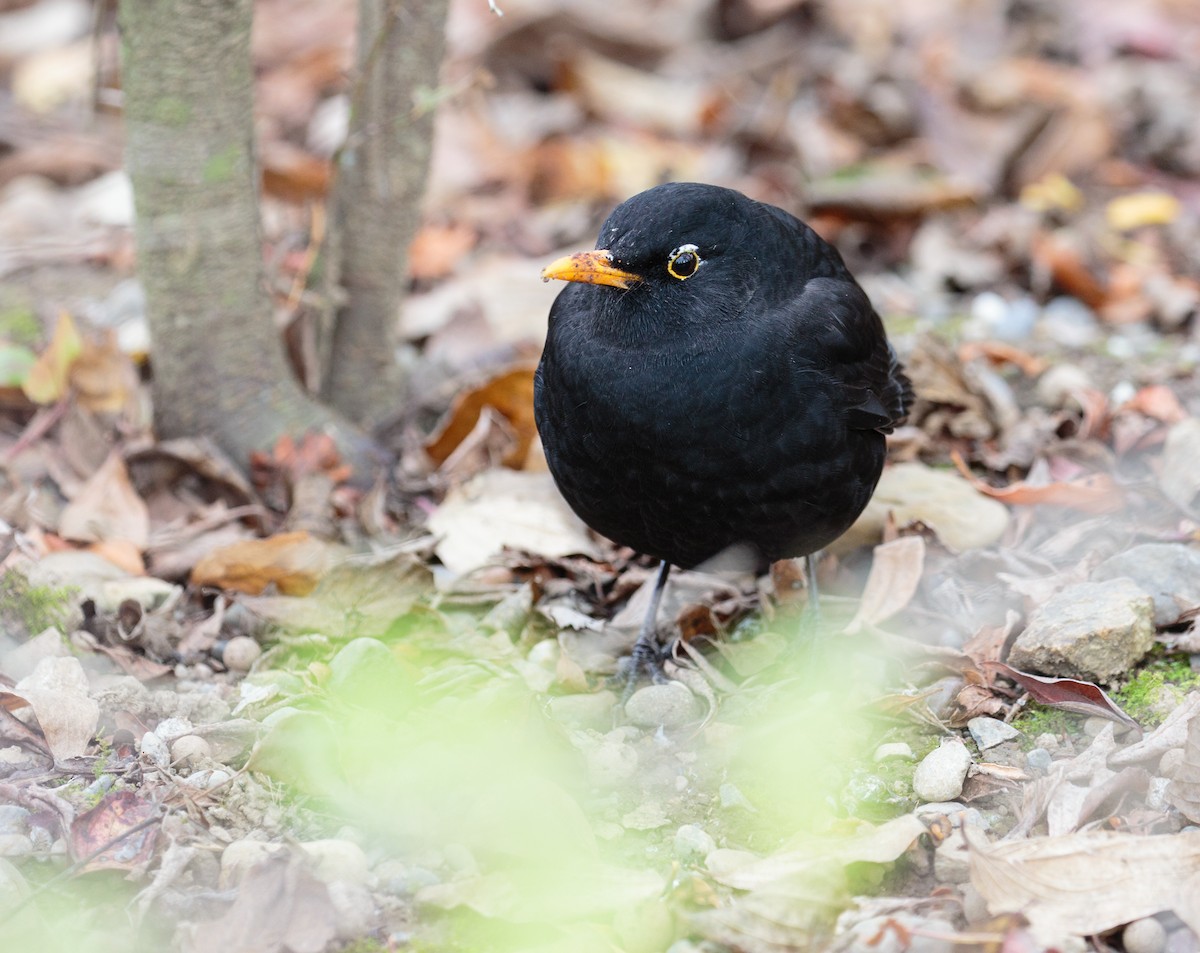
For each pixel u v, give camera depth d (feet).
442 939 21.93
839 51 57.82
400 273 37.86
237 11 32.37
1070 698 26.43
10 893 21.80
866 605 29.71
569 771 25.13
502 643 29.45
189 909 22.00
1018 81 54.54
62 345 36.24
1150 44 59.31
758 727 26.61
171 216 33.78
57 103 55.77
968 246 46.29
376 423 38.86
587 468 27.76
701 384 26.45
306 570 31.14
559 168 50.60
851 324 28.09
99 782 24.79
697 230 26.61
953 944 20.86
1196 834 22.08
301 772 24.81
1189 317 43.06
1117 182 51.47
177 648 29.68
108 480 33.60
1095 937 21.59
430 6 35.53
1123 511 32.94
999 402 37.22
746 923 21.30
